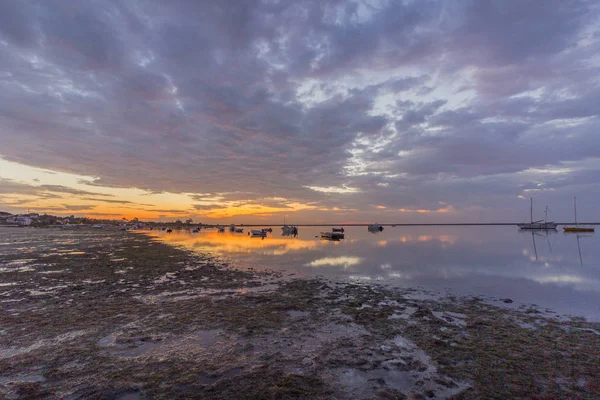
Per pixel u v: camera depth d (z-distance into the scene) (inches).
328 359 283.0
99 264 871.1
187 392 224.4
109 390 225.3
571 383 240.2
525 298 514.3
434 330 359.9
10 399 213.0
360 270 803.4
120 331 345.1
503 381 243.8
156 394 221.5
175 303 467.5
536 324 382.9
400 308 454.9
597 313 431.2
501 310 445.4
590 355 290.2
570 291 566.3
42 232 3058.6
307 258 1071.0
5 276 674.2
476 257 1078.4
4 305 446.0
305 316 411.2
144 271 761.0
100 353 288.0
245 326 367.6
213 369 260.1
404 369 264.7
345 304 474.3
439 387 235.8
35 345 304.3
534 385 237.3
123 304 458.6
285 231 3489.2
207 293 537.6
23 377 242.8
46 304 452.4
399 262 959.6
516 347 310.0
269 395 222.2
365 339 331.6
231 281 647.8
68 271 744.3
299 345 314.5
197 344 312.5
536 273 752.3
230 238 2556.6
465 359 283.1
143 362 270.8
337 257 1101.1
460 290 575.5
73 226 5177.2
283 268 836.6
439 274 745.0
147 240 2124.8
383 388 234.4
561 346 312.0
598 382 241.3
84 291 538.9
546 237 2363.4
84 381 237.3
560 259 1010.7
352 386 236.7
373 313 425.7
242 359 280.1
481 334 347.9
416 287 601.6
